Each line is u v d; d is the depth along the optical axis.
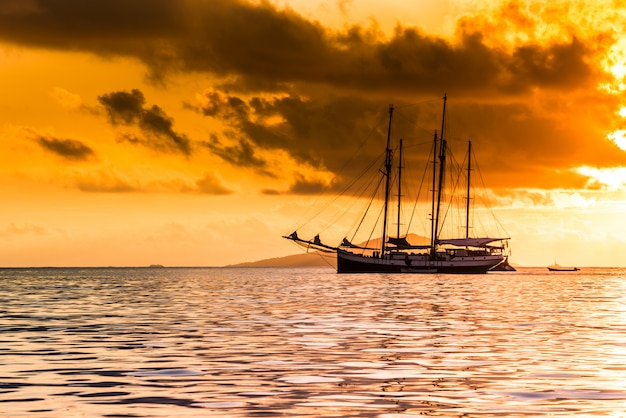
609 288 169.62
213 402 31.30
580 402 31.22
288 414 28.95
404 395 32.88
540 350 49.12
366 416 28.61
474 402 31.28
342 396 32.66
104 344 53.12
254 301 109.38
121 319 76.38
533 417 28.42
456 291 143.75
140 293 140.88
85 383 36.22
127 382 36.44
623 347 50.94
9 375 38.75
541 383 36.03
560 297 123.88
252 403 31.08
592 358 45.16
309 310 88.75
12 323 72.25
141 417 28.42
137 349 49.94
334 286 171.62
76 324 70.62
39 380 37.16
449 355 46.50
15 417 28.39
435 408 30.06
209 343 53.31
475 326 67.31
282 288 161.88
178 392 33.69
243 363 42.94
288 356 45.97
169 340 55.50
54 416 28.56
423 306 96.69
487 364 42.53
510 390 34.12
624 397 32.38
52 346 52.16
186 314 82.88
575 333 61.00
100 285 193.62
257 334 59.72
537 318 77.25
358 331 62.12
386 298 116.81
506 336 58.28
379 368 40.94
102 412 29.31
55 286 186.12
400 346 51.22
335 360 44.19
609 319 76.38
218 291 148.62
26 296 130.50
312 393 33.41
